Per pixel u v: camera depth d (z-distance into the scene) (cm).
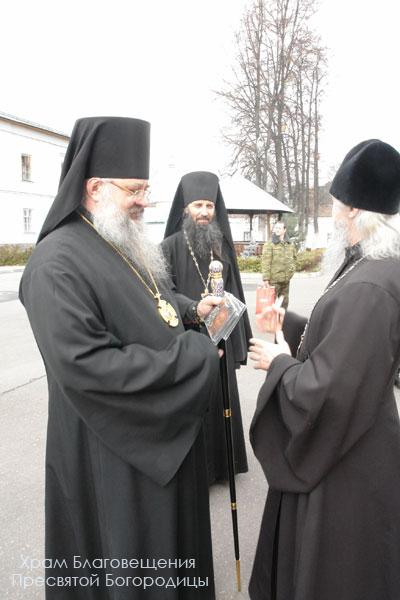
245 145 2544
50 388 173
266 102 2516
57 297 150
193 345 168
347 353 142
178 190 318
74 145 176
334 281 165
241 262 1809
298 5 2402
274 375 162
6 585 229
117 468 160
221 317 212
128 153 171
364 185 152
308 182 2941
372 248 152
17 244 2862
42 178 3095
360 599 160
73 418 166
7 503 295
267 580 187
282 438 167
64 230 169
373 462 157
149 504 164
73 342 147
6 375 559
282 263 866
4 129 2780
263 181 2583
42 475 329
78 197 169
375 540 159
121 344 161
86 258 163
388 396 160
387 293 144
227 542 260
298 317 202
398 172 151
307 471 156
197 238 301
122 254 178
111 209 171
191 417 166
